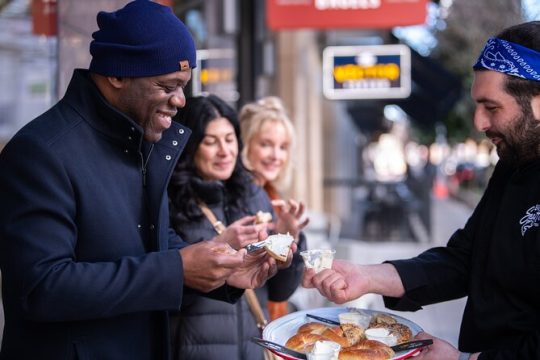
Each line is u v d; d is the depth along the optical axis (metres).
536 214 1.80
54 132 1.75
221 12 5.80
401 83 8.48
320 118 14.99
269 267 2.13
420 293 2.13
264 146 3.56
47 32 3.64
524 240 1.81
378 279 2.11
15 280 1.63
